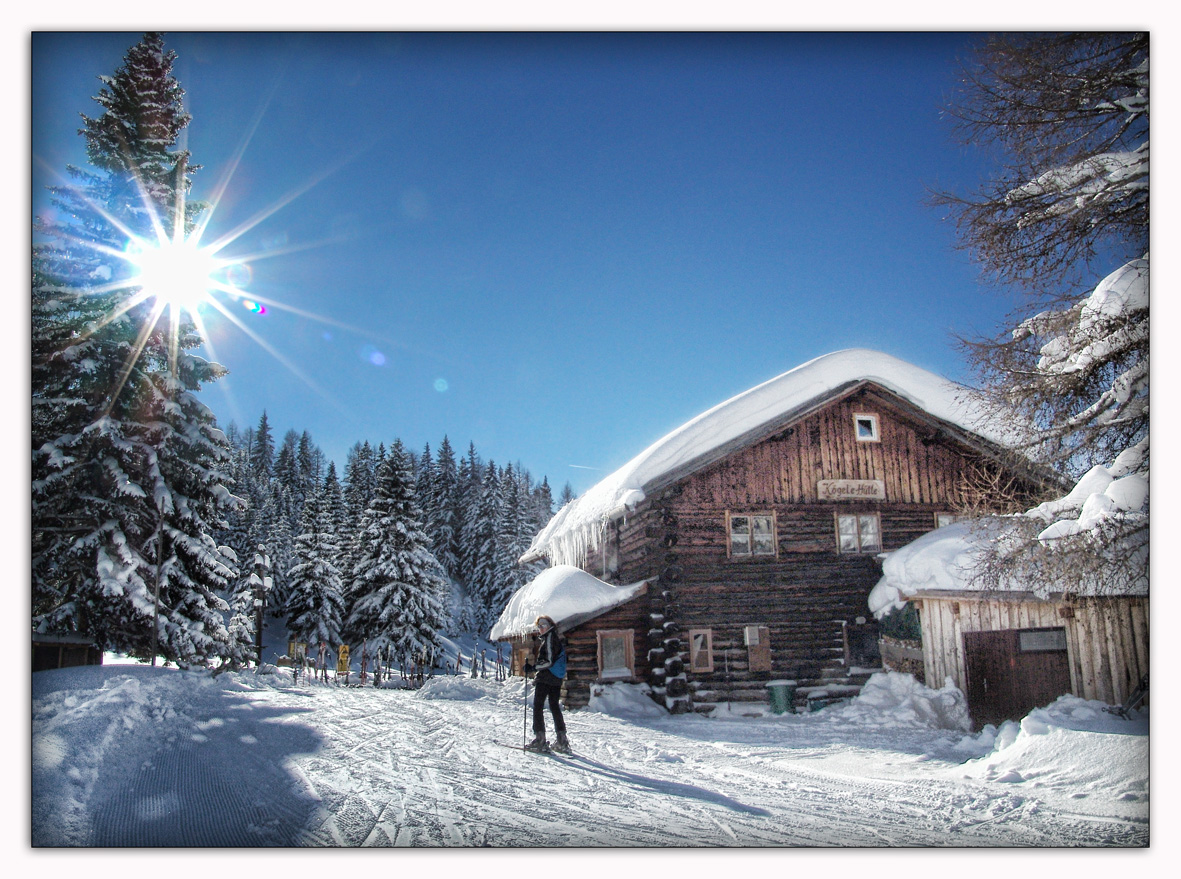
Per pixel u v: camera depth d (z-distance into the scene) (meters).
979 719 14.16
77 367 17.33
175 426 18.95
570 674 18.77
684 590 18.67
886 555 18.73
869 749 11.49
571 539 23.70
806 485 19.70
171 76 19.97
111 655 21.27
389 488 42.59
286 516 72.94
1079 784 7.92
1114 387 10.03
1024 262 11.62
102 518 17.08
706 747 11.79
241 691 15.51
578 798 7.05
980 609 14.46
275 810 6.17
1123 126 11.07
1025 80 11.11
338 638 48.56
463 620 64.62
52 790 6.27
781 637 18.67
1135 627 12.73
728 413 19.48
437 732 11.61
